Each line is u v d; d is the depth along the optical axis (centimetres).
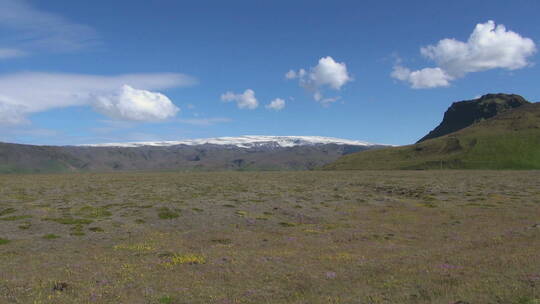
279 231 3847
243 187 8894
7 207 5084
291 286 2009
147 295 1889
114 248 3023
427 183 9788
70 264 2491
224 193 7319
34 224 3988
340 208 5500
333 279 2103
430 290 1822
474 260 2345
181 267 2397
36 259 2645
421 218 4522
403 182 10344
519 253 2489
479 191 7500
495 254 2500
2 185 9544
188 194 7069
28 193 7244
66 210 4916
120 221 4256
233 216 4688
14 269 2370
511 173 14612
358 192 7825
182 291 1948
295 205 5669
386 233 3619
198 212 4872
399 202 6100
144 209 4984
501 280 1905
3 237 3409
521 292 1709
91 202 5753
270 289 1967
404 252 2758
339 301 1738
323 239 3378
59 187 8844
